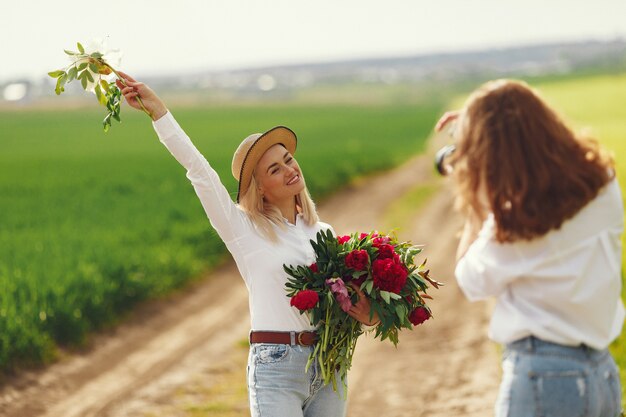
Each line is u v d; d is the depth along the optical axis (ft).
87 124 311.06
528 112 11.08
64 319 33.32
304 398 14.23
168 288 43.21
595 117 170.19
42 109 479.00
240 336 35.55
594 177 10.92
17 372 29.01
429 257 52.44
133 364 31.76
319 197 85.56
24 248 49.16
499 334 11.31
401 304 13.91
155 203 72.38
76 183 98.48
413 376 28.14
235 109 420.36
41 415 25.89
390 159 130.31
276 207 14.75
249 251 14.12
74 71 13.67
